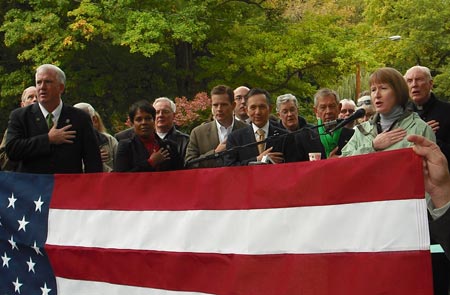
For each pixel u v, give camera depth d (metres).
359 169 3.21
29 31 19.31
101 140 7.09
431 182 2.86
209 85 21.47
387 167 3.13
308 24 21.31
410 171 3.06
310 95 22.52
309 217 3.35
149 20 18.91
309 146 5.77
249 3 22.62
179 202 3.93
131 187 4.21
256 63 20.66
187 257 3.83
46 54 19.56
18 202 4.81
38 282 4.67
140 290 4.07
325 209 3.30
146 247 4.04
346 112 7.70
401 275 3.05
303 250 3.35
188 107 16.84
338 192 3.26
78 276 4.42
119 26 19.31
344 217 3.24
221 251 3.68
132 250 4.11
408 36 33.66
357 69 21.47
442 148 5.07
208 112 17.45
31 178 4.78
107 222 4.29
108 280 4.24
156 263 3.99
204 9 19.75
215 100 6.58
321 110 6.11
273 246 3.46
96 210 4.36
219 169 3.75
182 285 3.85
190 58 22.45
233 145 5.71
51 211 4.62
